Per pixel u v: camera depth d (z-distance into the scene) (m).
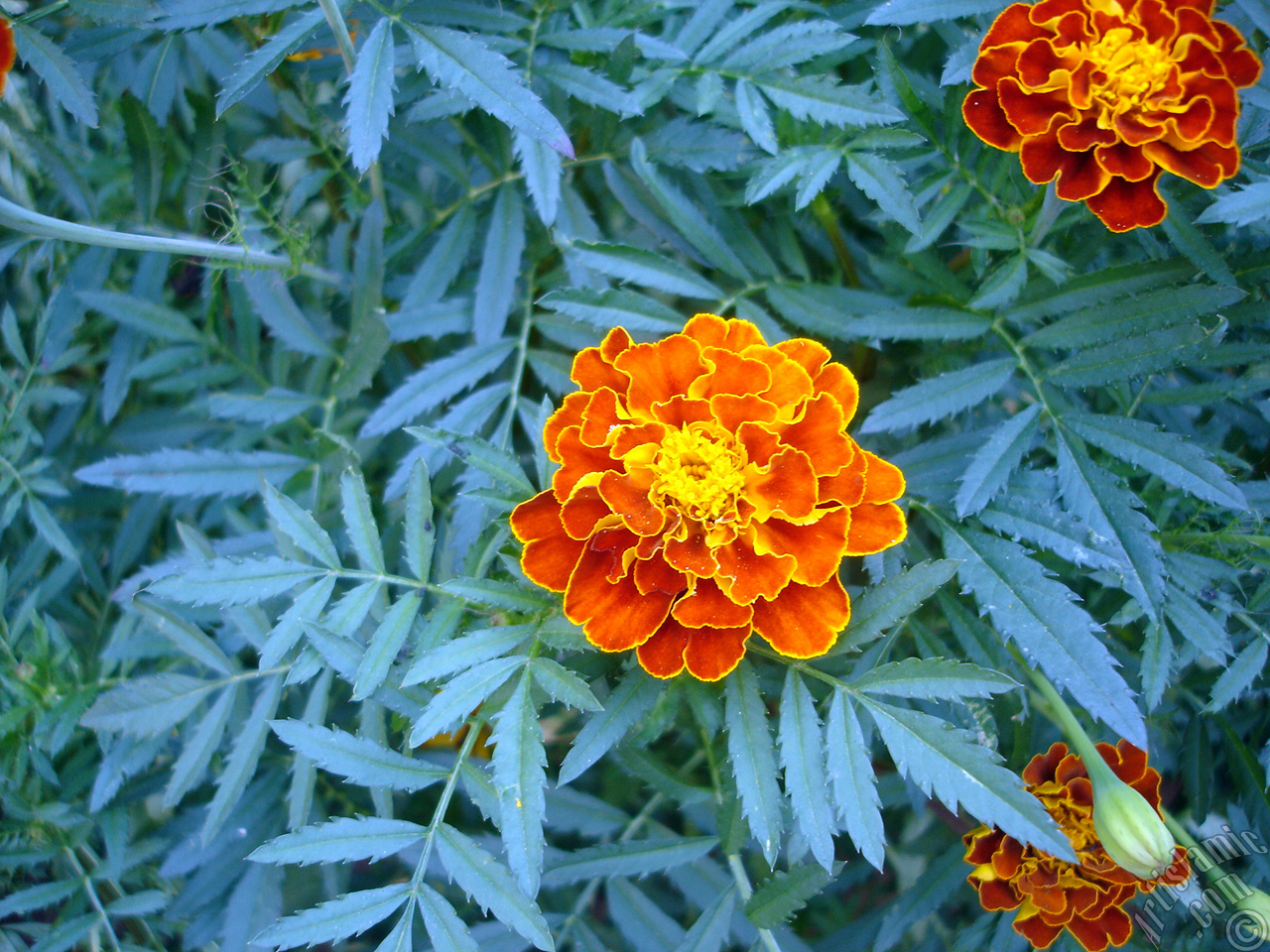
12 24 0.20
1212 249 0.20
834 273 0.25
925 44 0.25
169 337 0.25
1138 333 0.20
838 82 0.22
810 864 0.19
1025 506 0.19
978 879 0.20
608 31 0.22
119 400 0.25
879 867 0.17
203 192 0.25
